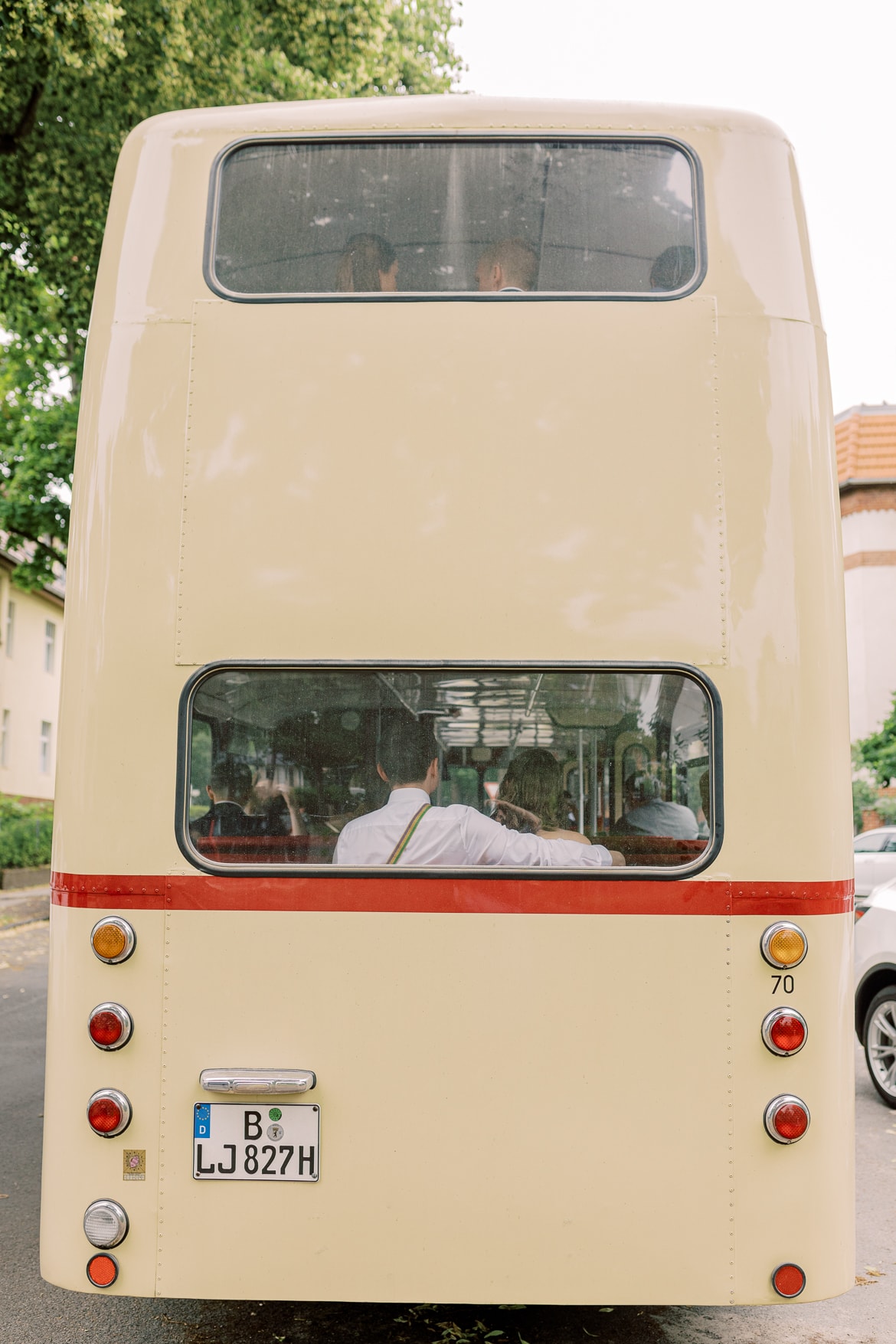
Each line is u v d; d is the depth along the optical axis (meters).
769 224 3.47
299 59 15.82
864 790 28.11
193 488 3.35
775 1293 3.12
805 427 3.38
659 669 3.28
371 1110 3.18
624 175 3.54
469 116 3.56
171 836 3.27
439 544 3.30
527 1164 3.16
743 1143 3.16
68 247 16.17
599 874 3.23
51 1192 3.21
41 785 33.97
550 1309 4.45
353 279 3.49
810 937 3.22
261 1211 3.16
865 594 32.91
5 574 30.25
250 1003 3.22
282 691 3.33
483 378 3.35
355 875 3.24
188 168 3.54
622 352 3.36
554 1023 3.20
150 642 3.32
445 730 3.32
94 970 3.25
